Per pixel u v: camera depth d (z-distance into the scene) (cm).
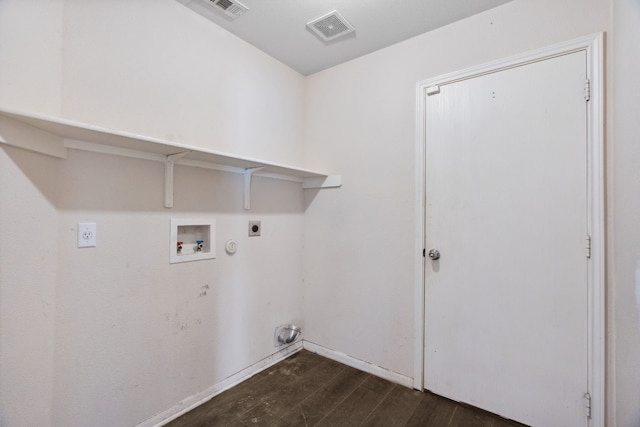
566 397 141
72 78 121
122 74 137
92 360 129
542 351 147
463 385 170
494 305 161
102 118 130
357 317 213
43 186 111
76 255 124
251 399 175
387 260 199
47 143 111
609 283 131
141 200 145
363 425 154
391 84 200
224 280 185
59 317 119
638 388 109
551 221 146
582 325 138
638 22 107
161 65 152
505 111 158
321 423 155
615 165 127
